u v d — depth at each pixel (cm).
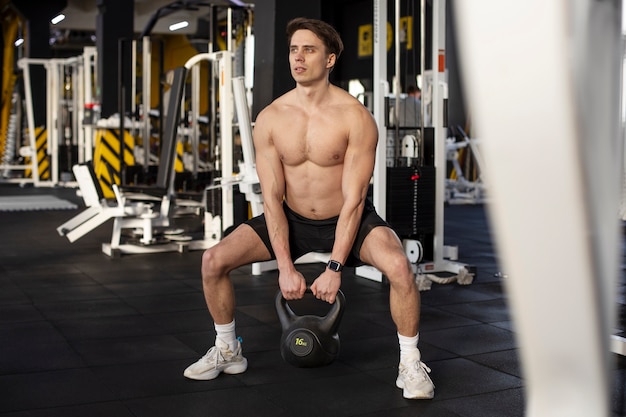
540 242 62
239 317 375
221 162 610
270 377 277
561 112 57
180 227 756
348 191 255
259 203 492
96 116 1004
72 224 579
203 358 277
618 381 261
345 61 1053
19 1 1404
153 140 1066
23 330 347
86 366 290
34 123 1291
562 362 66
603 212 62
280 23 550
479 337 339
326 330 278
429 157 482
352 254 268
